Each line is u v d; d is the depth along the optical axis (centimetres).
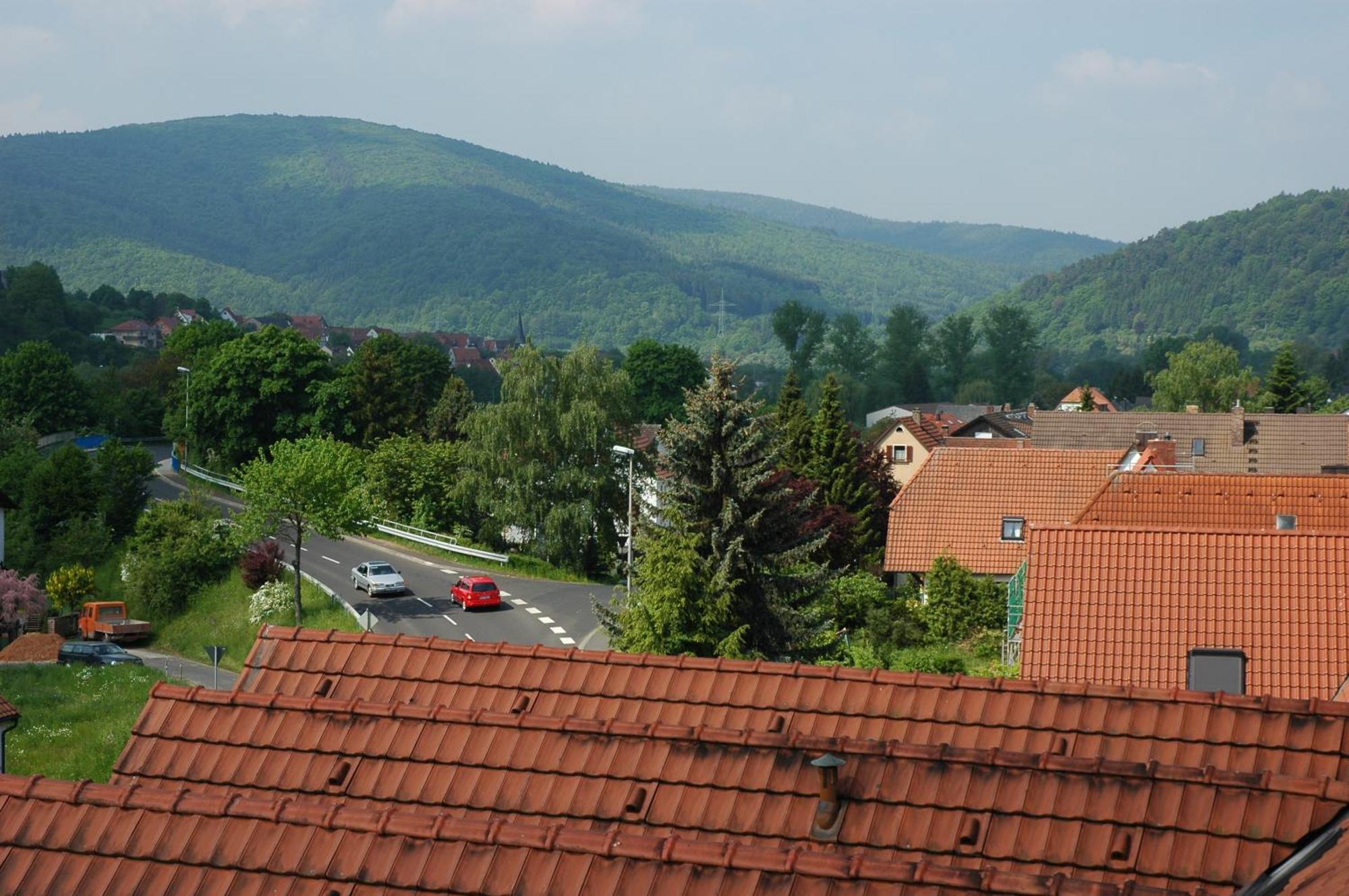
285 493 5447
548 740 1089
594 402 6556
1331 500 3647
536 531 6562
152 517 6556
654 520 3681
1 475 8138
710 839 991
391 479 7225
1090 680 2459
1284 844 904
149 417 12744
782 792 1014
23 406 11888
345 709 1142
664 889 870
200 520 6600
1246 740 1017
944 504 5562
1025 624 2550
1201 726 1035
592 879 884
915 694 1119
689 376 11500
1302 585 2523
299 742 1121
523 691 1204
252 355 9181
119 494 7531
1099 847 930
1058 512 5462
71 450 7562
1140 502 3741
